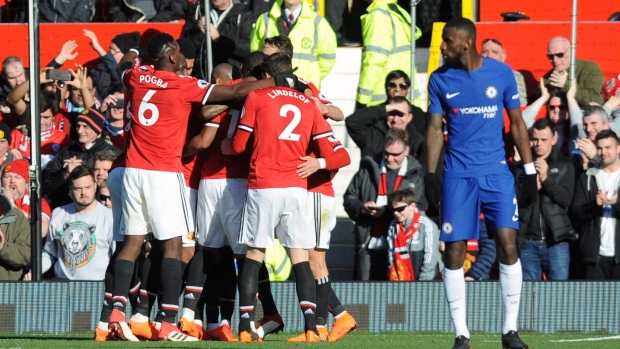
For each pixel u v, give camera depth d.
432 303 33.53
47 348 23.89
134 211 26.19
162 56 26.16
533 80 43.31
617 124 39.31
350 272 40.78
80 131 37.91
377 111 37.88
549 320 33.62
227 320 28.38
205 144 26.39
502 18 47.38
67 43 42.50
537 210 34.69
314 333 26.09
